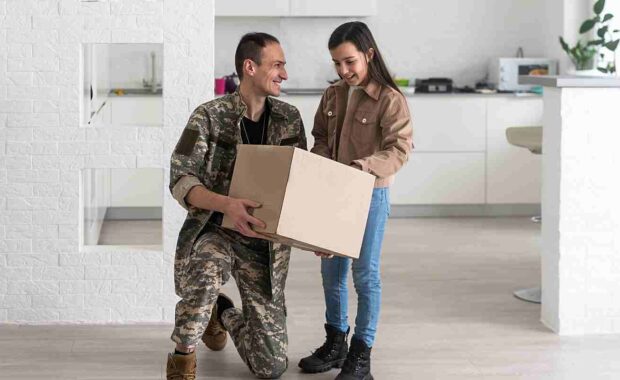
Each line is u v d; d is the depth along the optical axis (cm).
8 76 482
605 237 484
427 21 881
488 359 445
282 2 830
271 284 404
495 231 768
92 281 493
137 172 812
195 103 491
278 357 411
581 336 483
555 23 848
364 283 404
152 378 415
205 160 395
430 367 433
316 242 362
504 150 826
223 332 452
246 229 362
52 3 482
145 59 848
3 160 485
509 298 557
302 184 356
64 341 466
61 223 490
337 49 391
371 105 397
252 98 400
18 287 491
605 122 479
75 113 486
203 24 488
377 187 396
